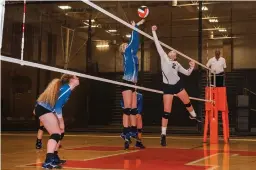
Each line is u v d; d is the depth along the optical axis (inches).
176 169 151.5
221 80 336.8
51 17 560.4
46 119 160.1
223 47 590.2
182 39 597.6
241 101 464.8
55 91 161.5
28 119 529.7
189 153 222.2
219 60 339.6
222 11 573.9
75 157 197.8
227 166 161.5
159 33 584.7
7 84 541.3
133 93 239.0
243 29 588.7
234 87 519.5
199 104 424.8
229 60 586.6
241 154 218.2
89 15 542.6
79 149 248.8
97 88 544.7
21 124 524.1
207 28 599.5
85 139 355.9
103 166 160.9
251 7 554.3
